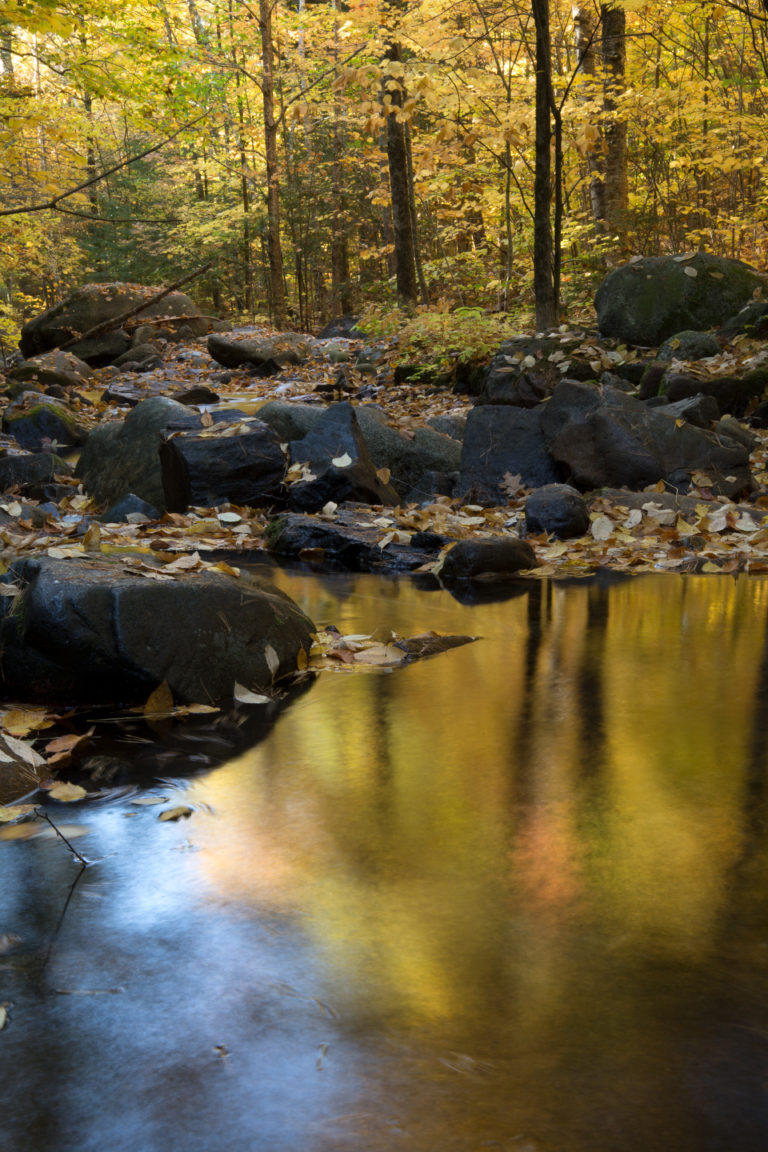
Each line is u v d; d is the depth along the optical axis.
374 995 1.66
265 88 22.73
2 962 1.77
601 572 5.98
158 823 2.42
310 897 2.02
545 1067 1.47
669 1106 1.39
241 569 6.09
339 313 32.50
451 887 2.06
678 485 7.37
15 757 2.86
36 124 12.77
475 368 12.91
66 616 3.28
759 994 1.67
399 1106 1.39
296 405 9.62
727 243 18.00
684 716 3.25
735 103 16.62
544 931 1.88
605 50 16.25
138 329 21.17
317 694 3.57
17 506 7.04
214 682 3.48
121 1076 1.46
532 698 3.48
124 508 7.55
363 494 7.59
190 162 32.03
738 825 2.38
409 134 17.55
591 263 16.25
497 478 8.05
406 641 4.25
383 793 2.60
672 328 11.73
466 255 18.58
